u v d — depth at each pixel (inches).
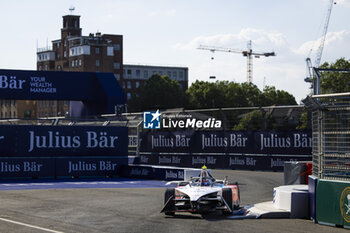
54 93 1553.9
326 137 494.0
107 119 1272.1
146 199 667.4
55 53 6013.8
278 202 541.0
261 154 1136.8
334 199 468.1
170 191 530.9
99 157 1093.8
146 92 4431.6
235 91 5137.8
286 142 1093.8
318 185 486.6
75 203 622.5
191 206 520.1
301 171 698.8
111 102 1556.3
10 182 948.0
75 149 1088.8
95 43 5526.6
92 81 1621.6
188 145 1274.6
